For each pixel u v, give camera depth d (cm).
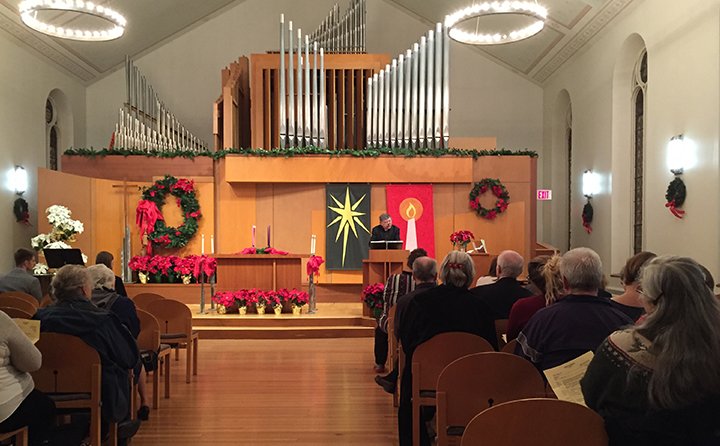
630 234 1120
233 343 849
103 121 1546
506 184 1157
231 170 1137
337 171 1148
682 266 196
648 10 962
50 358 363
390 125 1213
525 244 1152
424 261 475
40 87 1280
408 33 1596
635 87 1092
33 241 1045
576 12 1156
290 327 902
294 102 1234
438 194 1159
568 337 278
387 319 615
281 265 968
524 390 292
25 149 1207
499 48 1509
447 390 294
